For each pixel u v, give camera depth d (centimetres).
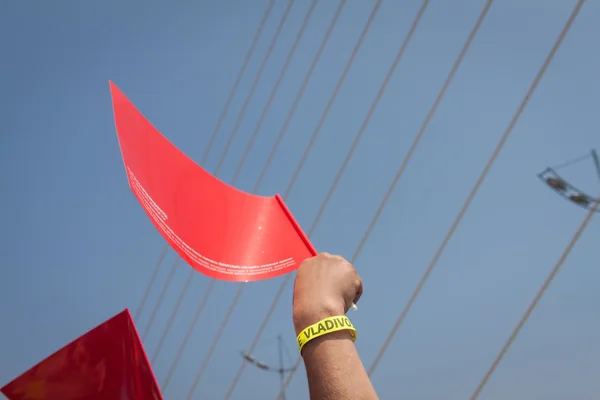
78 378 138
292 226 135
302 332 79
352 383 74
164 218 119
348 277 87
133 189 113
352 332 80
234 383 571
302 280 86
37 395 140
